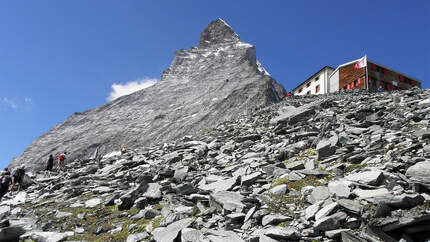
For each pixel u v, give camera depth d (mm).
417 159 8625
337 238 6500
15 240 8820
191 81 157750
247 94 111562
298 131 18219
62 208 12070
